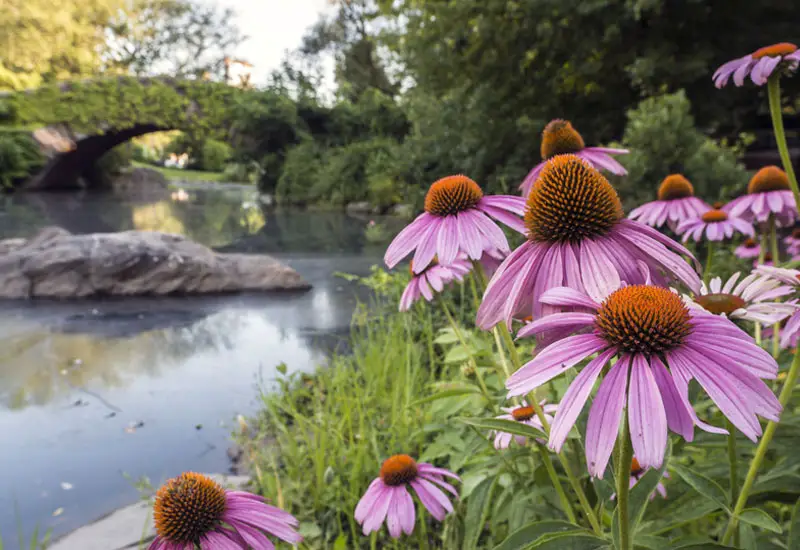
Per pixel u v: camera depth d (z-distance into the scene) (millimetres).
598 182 1090
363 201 23484
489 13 11469
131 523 3305
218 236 16156
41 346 7109
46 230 10906
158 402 5348
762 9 10719
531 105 12141
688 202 2922
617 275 1013
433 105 12094
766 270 1320
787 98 11508
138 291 9766
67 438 4703
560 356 897
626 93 11523
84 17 42875
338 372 4516
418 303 5094
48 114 29891
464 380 2781
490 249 1380
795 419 1485
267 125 28469
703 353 848
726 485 1511
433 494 2018
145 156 61688
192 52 47938
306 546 2535
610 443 796
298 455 3305
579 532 1129
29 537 3439
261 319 8055
